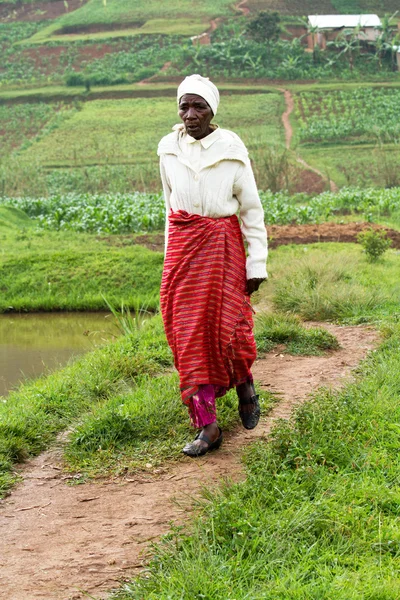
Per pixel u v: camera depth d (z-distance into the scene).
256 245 4.58
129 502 4.08
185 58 86.44
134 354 7.02
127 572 3.35
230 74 82.12
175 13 103.81
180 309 4.38
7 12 115.88
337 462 4.12
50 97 78.44
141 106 73.88
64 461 4.78
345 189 34.53
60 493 4.30
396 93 71.88
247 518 3.44
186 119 4.43
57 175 47.06
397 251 15.92
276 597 2.87
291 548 3.22
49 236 20.53
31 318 14.16
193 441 4.59
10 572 3.41
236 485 3.90
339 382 6.00
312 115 66.62
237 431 5.05
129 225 22.30
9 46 101.00
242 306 4.49
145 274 15.55
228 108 69.56
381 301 9.21
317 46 82.81
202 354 4.37
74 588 3.24
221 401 5.41
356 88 73.69
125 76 82.62
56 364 9.96
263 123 64.44
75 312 14.65
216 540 3.37
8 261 16.33
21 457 4.84
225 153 4.44
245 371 4.62
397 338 7.05
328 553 3.18
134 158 54.56
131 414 5.19
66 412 5.66
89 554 3.53
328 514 3.49
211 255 4.37
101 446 4.84
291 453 4.16
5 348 11.25
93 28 103.31
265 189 35.78
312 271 11.04
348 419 4.64
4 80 86.31
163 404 5.32
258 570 3.12
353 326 8.32
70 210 24.22
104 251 16.86
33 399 5.95
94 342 11.53
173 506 3.98
